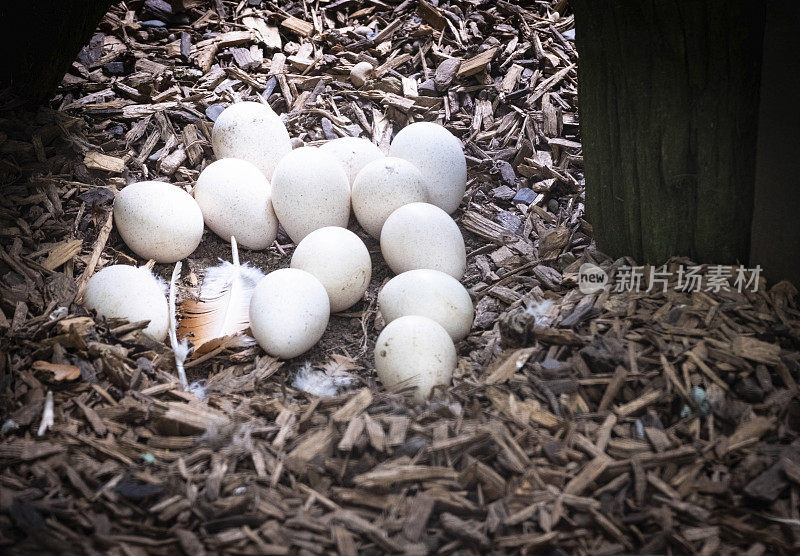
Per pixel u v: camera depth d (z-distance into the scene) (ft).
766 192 3.39
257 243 3.77
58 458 3.14
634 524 3.07
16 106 3.96
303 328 3.46
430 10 4.46
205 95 4.19
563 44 4.35
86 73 4.22
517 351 3.36
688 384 3.26
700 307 3.41
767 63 3.30
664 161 3.41
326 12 4.57
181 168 3.97
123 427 3.24
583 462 3.15
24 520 3.02
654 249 3.51
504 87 4.22
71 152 3.91
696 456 3.14
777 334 3.35
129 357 3.40
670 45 3.30
